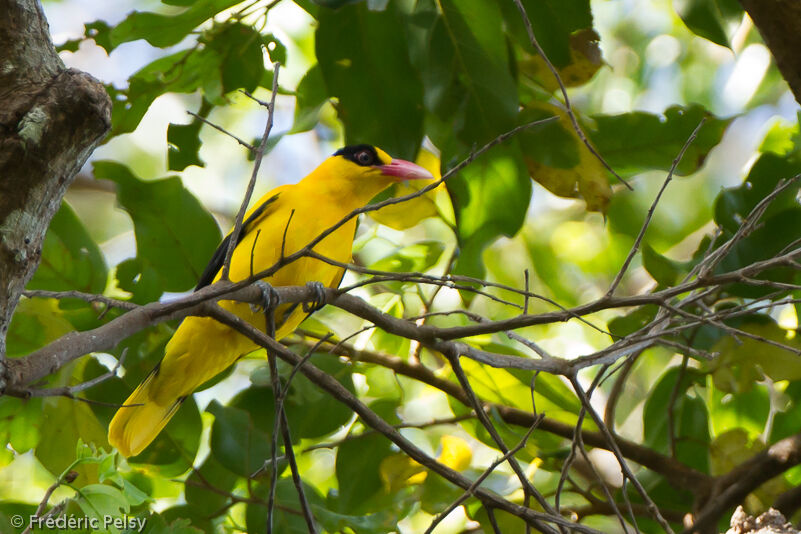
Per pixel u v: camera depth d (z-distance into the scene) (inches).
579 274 620.7
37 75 190.4
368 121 401.7
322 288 277.6
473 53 367.9
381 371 438.3
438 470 249.1
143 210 398.0
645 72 683.4
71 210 388.5
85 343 189.6
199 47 399.9
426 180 421.4
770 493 391.5
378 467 396.8
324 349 406.9
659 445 427.2
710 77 674.2
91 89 187.3
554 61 391.9
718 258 252.7
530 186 391.9
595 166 392.8
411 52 371.9
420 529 488.1
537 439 431.2
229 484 397.4
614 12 699.4
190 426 395.5
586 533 233.9
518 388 428.5
